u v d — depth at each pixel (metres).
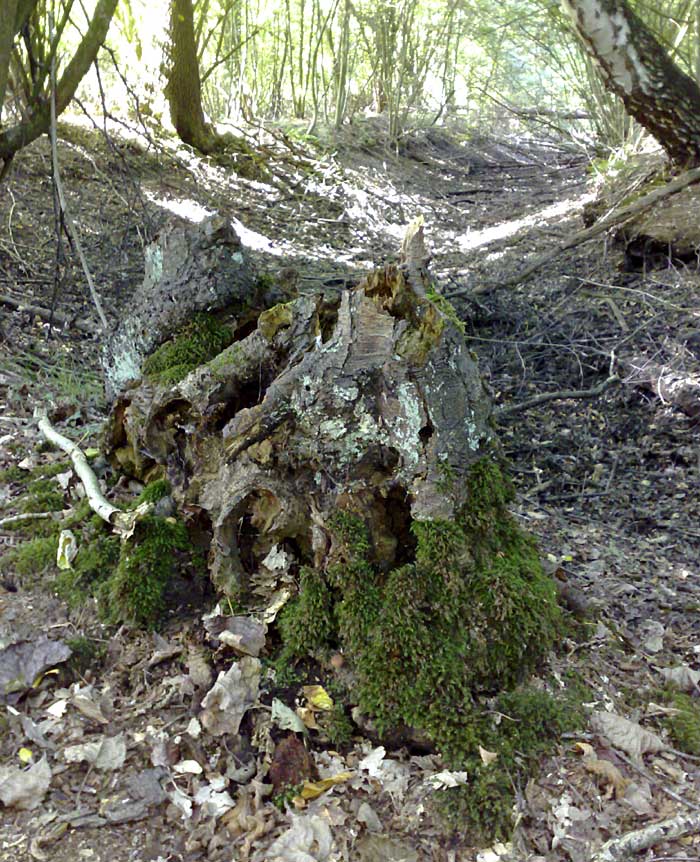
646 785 2.46
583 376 6.51
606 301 7.64
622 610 3.54
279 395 2.53
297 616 2.57
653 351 6.50
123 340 3.31
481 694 2.54
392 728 2.43
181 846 2.16
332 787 2.33
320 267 9.11
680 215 8.34
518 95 21.89
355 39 17.70
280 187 12.33
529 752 2.43
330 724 2.45
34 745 2.36
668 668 3.01
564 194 13.45
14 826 2.15
